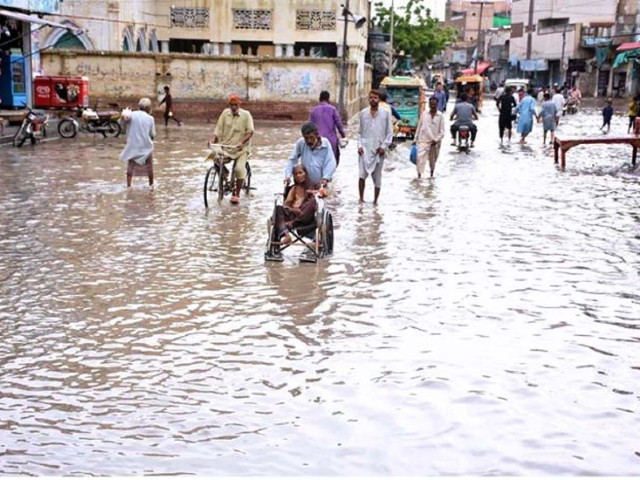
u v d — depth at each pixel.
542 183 16.58
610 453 4.87
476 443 4.97
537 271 9.12
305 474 4.56
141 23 39.75
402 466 4.67
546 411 5.44
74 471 4.56
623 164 20.45
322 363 6.23
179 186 15.19
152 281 8.48
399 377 5.97
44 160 19.11
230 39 42.09
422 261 9.52
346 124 34.34
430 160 17.09
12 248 9.91
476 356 6.42
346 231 11.21
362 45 49.19
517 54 84.19
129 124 14.69
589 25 67.12
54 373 5.98
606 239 10.93
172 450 4.82
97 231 10.96
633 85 60.97
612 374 6.11
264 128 31.56
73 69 34.50
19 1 24.09
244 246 10.17
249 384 5.81
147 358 6.30
